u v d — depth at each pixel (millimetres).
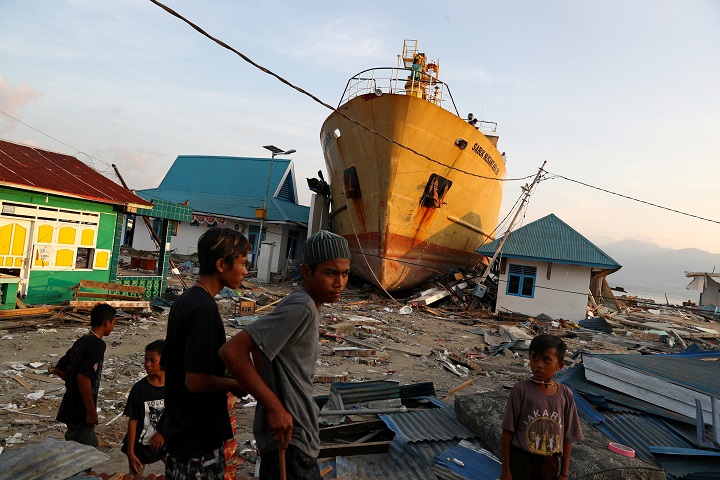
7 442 4992
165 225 16109
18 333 10188
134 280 14977
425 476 4285
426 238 21844
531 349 3227
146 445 3529
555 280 20984
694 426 5645
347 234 24328
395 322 16844
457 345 13711
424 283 24547
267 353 2043
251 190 36062
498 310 21391
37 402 6293
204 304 2209
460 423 5289
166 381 2270
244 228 31438
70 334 10422
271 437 2184
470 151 21031
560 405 3184
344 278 2270
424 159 19719
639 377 6379
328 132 23234
